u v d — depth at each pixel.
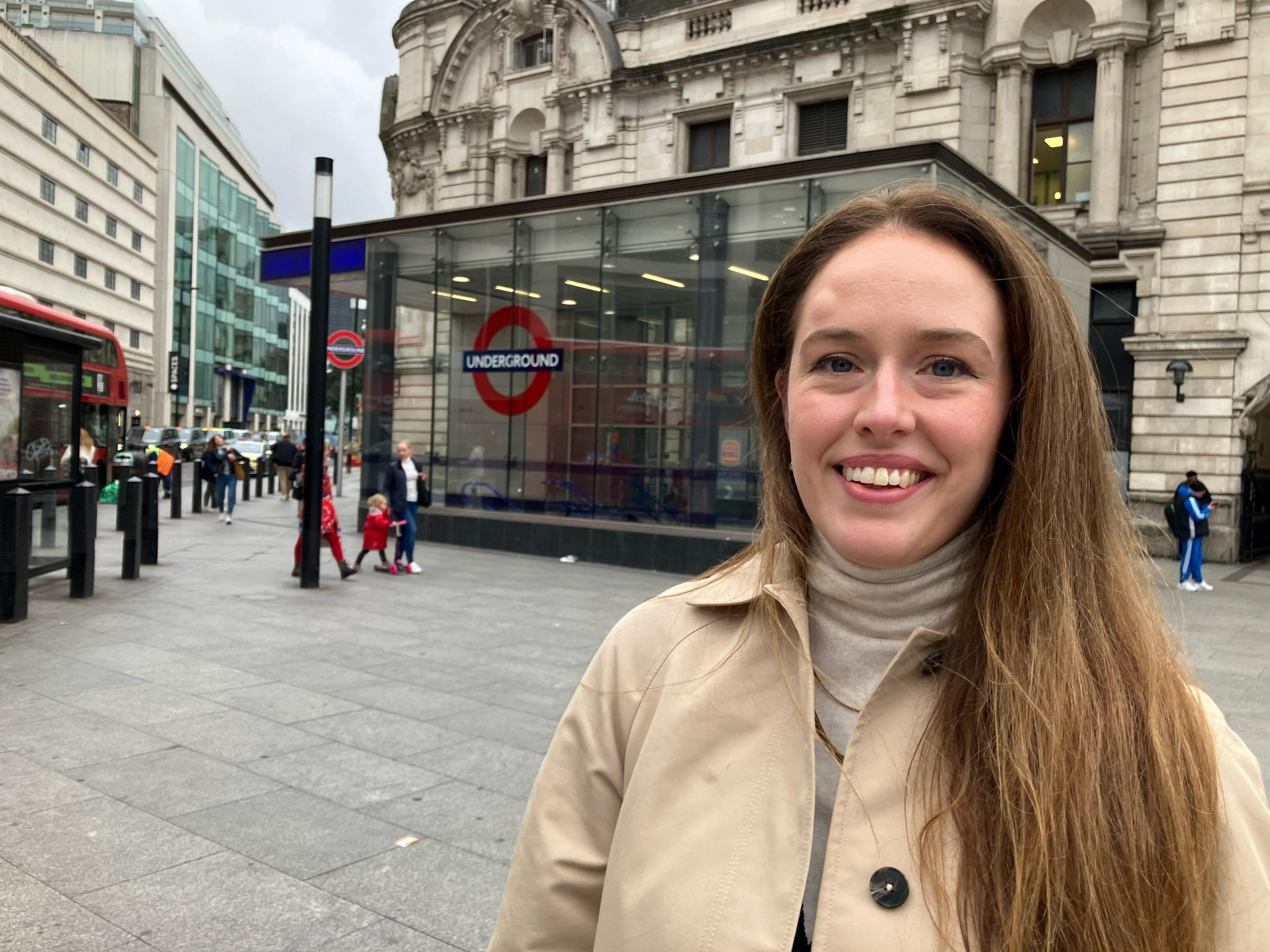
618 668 1.15
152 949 2.92
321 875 3.47
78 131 47.72
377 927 3.12
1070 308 1.01
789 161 11.24
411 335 15.26
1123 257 17.22
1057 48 17.89
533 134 25.12
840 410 0.96
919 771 0.91
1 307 12.02
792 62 20.64
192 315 70.69
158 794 4.18
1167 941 0.81
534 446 13.90
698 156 22.67
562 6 23.86
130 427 44.09
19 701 5.51
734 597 1.09
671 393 12.59
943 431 0.93
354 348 18.50
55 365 9.96
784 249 11.50
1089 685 0.89
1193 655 8.12
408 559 11.77
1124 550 1.00
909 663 0.95
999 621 0.93
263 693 5.90
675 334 12.52
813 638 1.04
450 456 14.79
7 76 40.28
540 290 13.80
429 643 7.61
